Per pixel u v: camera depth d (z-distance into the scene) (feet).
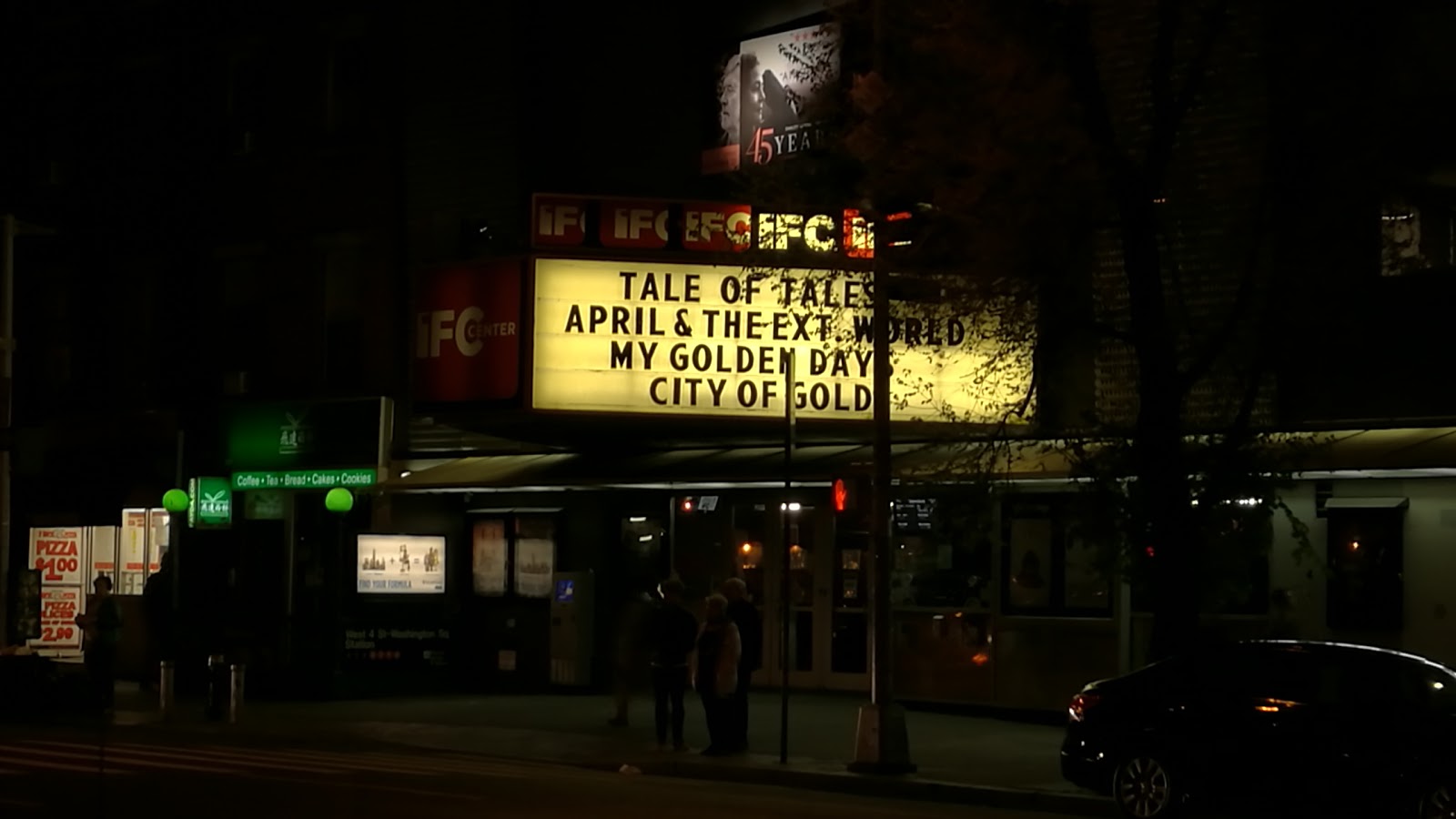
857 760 59.57
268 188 101.40
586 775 59.77
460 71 93.09
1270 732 47.57
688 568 86.43
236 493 98.68
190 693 94.12
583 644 86.02
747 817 46.47
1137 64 65.36
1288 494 66.44
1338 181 54.54
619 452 87.45
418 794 50.44
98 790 46.55
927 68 58.75
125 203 109.19
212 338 103.71
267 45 102.58
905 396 71.72
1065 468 67.51
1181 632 54.29
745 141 85.46
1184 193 59.62
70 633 110.83
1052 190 55.88
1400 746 45.55
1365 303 65.46
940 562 76.48
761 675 84.02
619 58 90.33
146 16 108.99
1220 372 62.75
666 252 76.33
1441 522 62.95
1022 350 61.31
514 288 76.69
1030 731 69.87
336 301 98.27
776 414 75.56
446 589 91.35
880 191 58.80
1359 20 58.34
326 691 86.07
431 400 79.77
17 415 113.60
